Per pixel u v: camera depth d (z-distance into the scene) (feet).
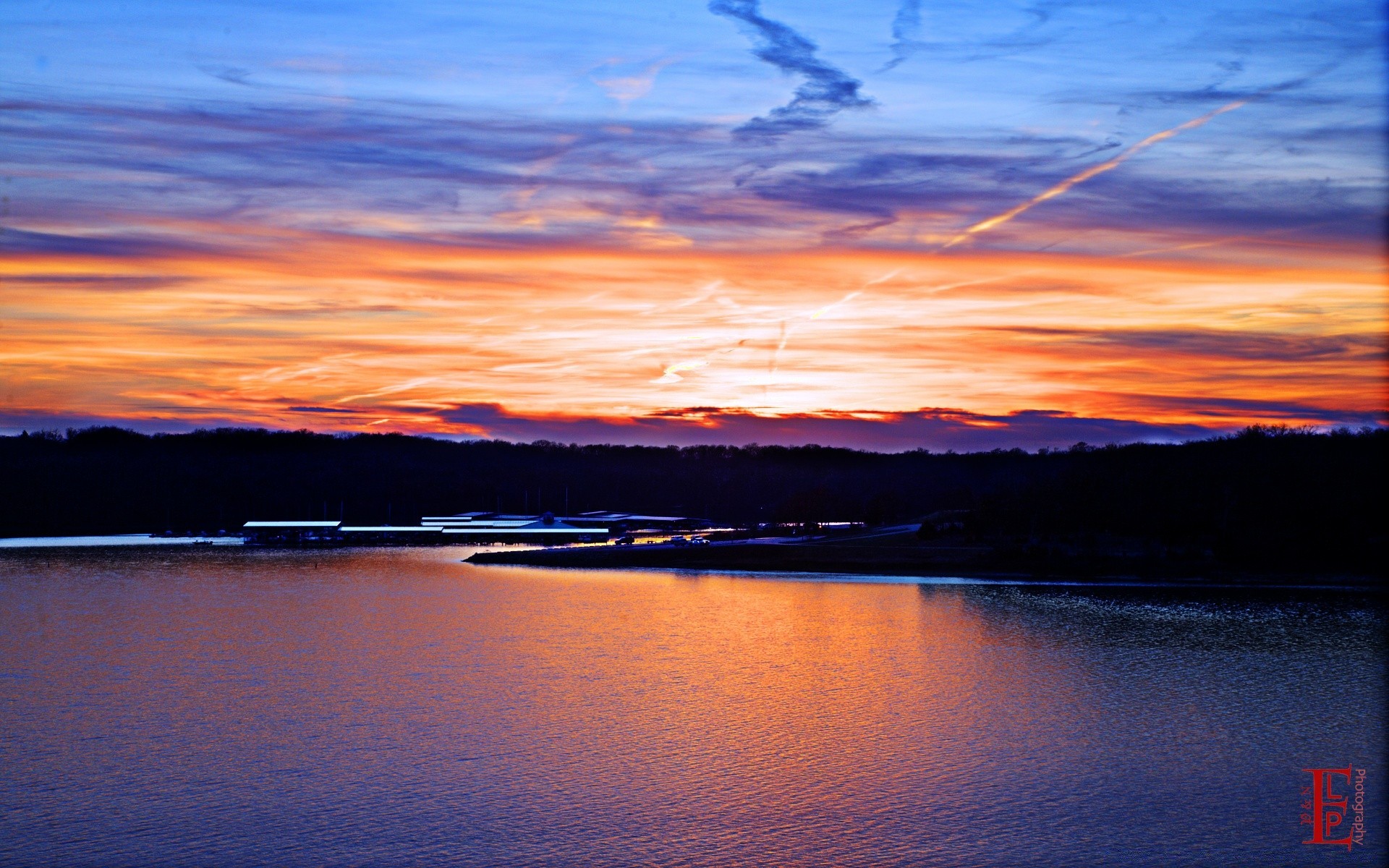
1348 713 254.27
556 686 284.20
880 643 347.56
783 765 214.28
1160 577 513.04
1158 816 188.44
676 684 285.84
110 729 241.76
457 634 370.73
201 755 221.25
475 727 241.76
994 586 498.28
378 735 235.81
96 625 393.50
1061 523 612.29
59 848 173.58
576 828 182.29
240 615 419.33
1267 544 542.98
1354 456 600.80
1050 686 283.38
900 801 195.21
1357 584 491.31
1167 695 272.51
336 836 178.91
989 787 202.49
